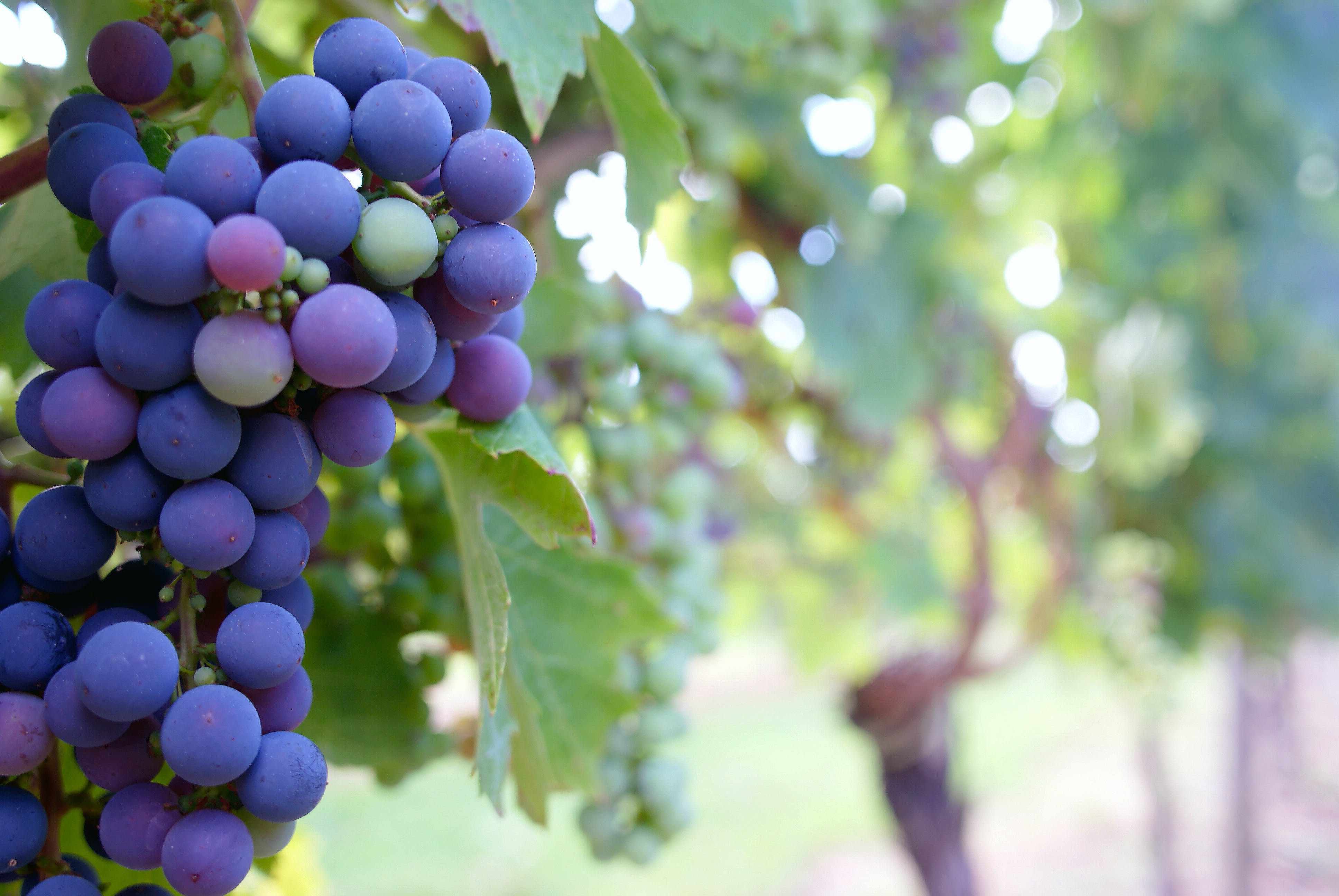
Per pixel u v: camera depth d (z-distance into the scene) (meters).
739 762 5.61
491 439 0.38
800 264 1.13
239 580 0.34
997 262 1.45
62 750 0.38
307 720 0.48
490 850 4.12
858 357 1.17
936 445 1.49
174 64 0.36
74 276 0.42
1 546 0.35
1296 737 5.41
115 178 0.33
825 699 6.62
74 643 0.34
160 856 0.33
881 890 4.25
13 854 0.33
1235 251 1.98
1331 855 4.55
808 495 1.51
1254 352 2.08
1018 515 1.98
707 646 0.74
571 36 0.42
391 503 0.55
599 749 0.50
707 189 0.94
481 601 0.39
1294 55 1.83
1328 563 2.07
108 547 0.34
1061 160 1.77
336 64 0.34
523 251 0.34
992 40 1.47
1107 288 1.91
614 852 0.67
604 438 0.68
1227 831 3.56
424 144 0.33
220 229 0.31
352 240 0.33
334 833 4.01
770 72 0.85
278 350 0.32
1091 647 2.13
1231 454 2.09
